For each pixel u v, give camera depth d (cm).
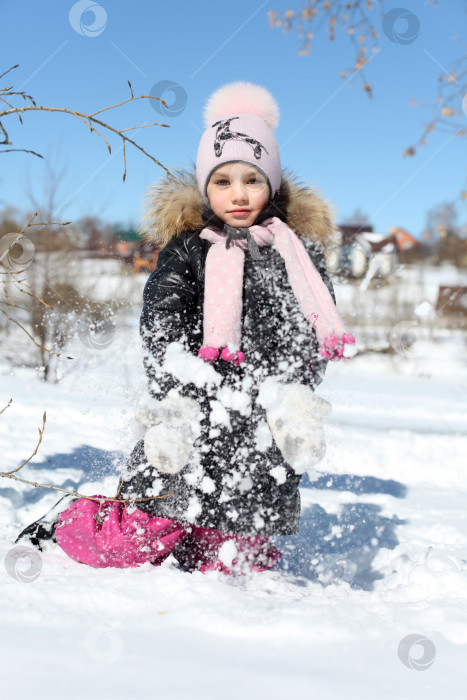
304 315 232
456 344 1717
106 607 174
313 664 148
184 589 186
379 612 186
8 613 162
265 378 228
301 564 253
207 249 241
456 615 181
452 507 384
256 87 262
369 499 391
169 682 133
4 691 125
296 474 227
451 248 2030
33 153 219
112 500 214
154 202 251
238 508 220
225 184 242
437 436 627
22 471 355
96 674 134
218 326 226
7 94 215
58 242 1020
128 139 211
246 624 165
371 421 732
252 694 131
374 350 1523
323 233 259
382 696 135
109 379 616
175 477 219
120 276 961
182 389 221
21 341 985
